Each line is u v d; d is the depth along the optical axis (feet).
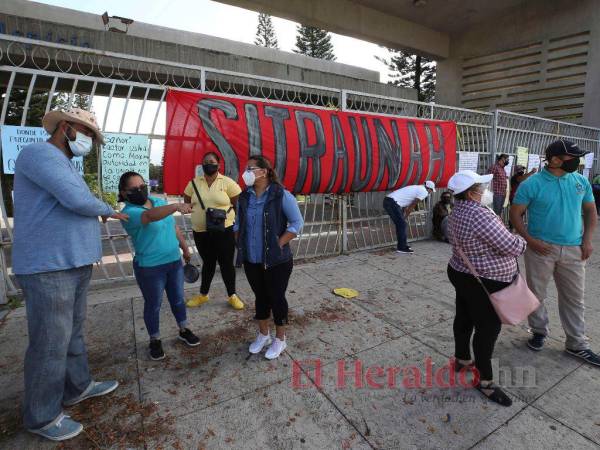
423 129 21.61
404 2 37.83
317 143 17.54
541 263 9.64
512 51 40.81
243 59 28.17
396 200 20.40
